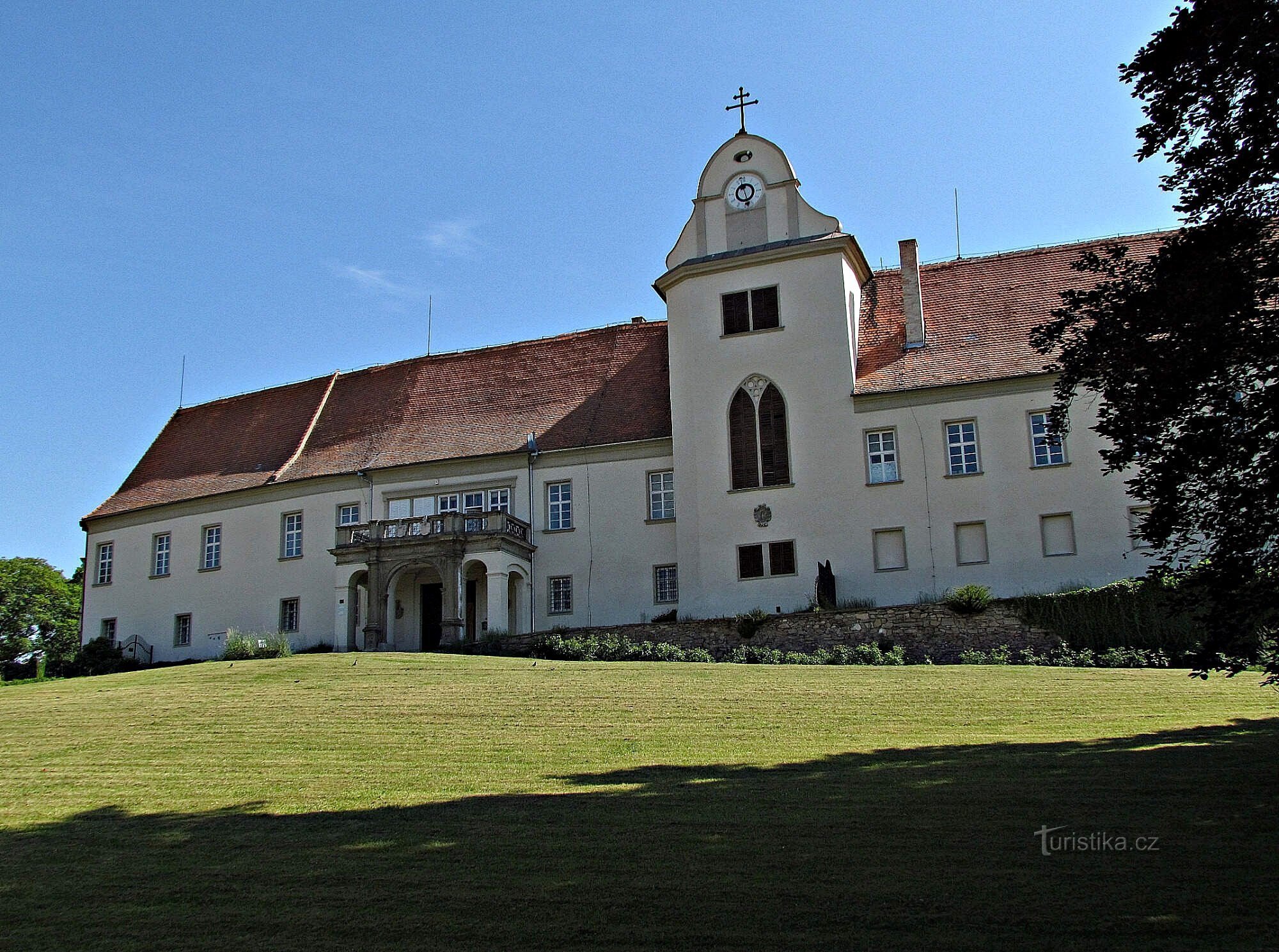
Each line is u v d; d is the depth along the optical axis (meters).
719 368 44.41
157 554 57.09
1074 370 15.98
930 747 19.64
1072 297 16.38
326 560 51.22
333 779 19.14
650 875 12.77
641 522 46.28
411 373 56.34
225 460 57.69
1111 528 39.09
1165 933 10.11
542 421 50.12
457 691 28.33
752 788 16.94
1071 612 34.50
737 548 42.88
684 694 26.62
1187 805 14.54
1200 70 15.22
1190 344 14.41
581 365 52.25
